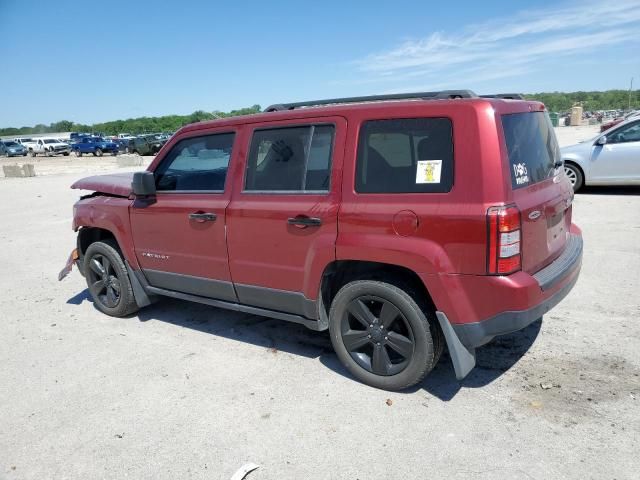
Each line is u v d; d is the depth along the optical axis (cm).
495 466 269
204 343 446
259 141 386
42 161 4197
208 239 413
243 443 301
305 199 356
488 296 296
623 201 953
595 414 308
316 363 397
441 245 303
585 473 260
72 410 347
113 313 518
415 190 313
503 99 338
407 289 326
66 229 1007
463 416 314
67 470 287
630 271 556
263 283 389
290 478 270
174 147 444
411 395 342
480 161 292
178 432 315
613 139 1018
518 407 320
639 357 372
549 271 329
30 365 419
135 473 281
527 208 304
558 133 3138
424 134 312
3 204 1431
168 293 470
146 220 458
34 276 689
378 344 346
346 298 351
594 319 441
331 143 348
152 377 388
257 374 384
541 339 410
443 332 314
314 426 313
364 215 326
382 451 286
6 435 323
